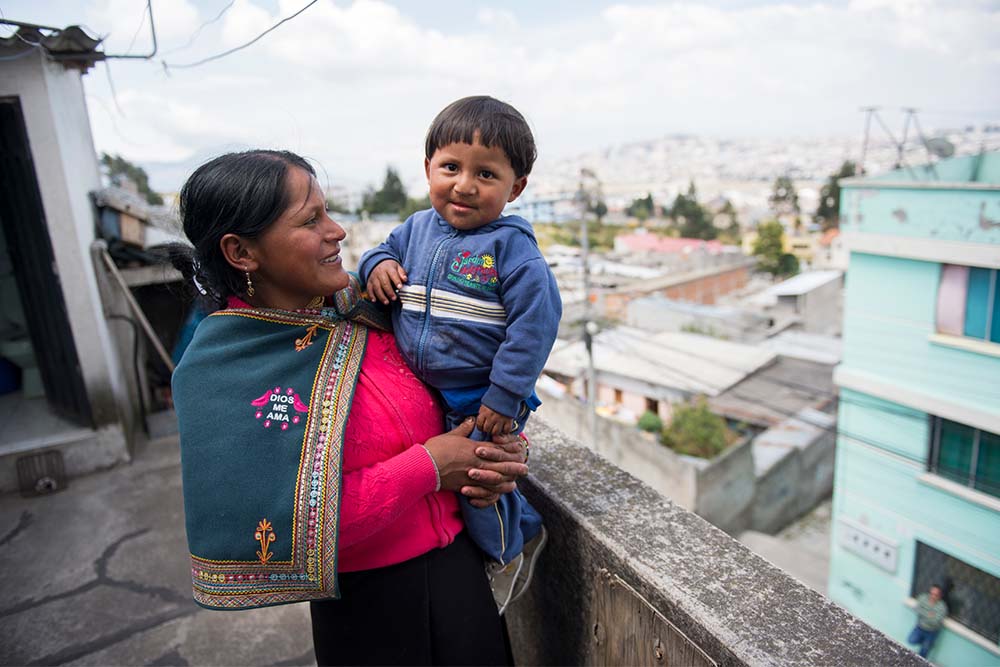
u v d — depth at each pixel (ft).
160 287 16.03
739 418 41.19
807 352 47.88
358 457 3.58
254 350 3.51
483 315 3.70
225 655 8.05
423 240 4.00
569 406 38.99
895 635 26.48
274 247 3.39
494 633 4.12
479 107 3.58
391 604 3.82
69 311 12.32
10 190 12.67
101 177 15.81
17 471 12.07
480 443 3.75
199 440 3.31
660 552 3.99
